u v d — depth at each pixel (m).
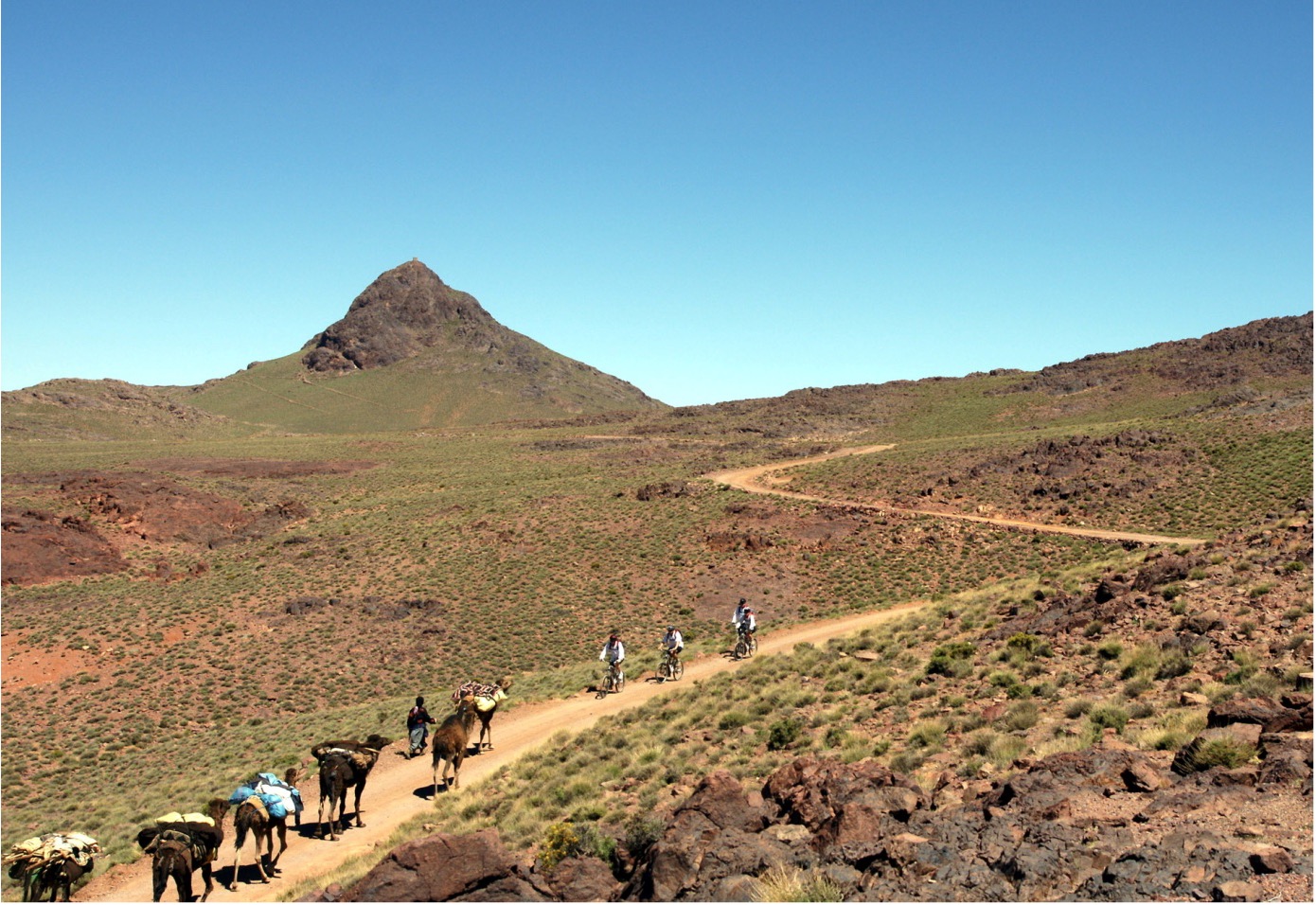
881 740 16.77
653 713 24.42
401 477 120.25
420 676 49.28
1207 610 19.50
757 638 43.47
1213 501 67.44
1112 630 20.73
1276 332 161.50
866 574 62.28
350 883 12.81
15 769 37.28
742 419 181.50
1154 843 8.59
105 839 23.48
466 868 11.30
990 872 8.59
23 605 60.06
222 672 49.88
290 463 131.00
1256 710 11.72
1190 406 132.38
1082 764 11.52
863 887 8.92
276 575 67.31
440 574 66.62
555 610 58.50
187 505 90.00
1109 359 182.38
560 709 30.16
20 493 89.75
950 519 71.19
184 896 14.97
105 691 47.00
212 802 16.73
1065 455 84.19
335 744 19.94
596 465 129.50
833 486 92.00
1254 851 7.71
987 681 19.48
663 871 10.30
